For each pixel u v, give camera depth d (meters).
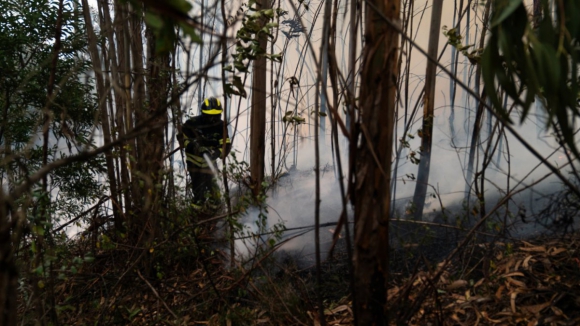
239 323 3.00
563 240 3.04
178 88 3.48
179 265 3.91
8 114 3.59
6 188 3.10
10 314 1.51
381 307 2.11
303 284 3.19
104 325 3.24
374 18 1.98
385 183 2.06
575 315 2.44
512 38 1.90
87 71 4.22
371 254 2.08
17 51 3.97
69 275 3.53
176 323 3.05
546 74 1.81
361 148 2.07
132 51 4.11
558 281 2.73
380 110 2.01
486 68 1.95
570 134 1.94
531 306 2.59
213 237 3.83
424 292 2.54
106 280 3.69
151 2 1.20
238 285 3.27
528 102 1.83
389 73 1.99
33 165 4.05
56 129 4.12
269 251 3.24
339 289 3.30
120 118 4.16
